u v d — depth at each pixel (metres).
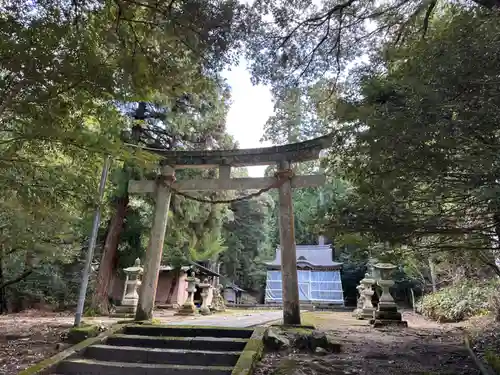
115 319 8.84
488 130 2.86
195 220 12.91
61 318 9.66
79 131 3.98
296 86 7.47
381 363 4.61
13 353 5.02
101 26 4.43
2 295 13.03
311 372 4.17
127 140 8.93
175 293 17.97
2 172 4.71
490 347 5.25
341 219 4.30
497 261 7.05
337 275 23.41
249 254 26.95
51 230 6.88
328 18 6.41
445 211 3.88
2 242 7.24
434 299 12.11
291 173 7.82
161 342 5.51
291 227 7.48
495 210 3.32
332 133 4.21
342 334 7.07
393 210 3.94
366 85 3.69
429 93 2.90
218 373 4.36
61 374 4.57
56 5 4.04
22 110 3.90
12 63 3.65
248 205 26.86
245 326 6.50
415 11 5.71
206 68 5.29
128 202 12.46
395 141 3.18
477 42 2.90
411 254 5.38
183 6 4.68
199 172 12.66
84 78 4.03
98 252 14.98
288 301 7.01
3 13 3.80
